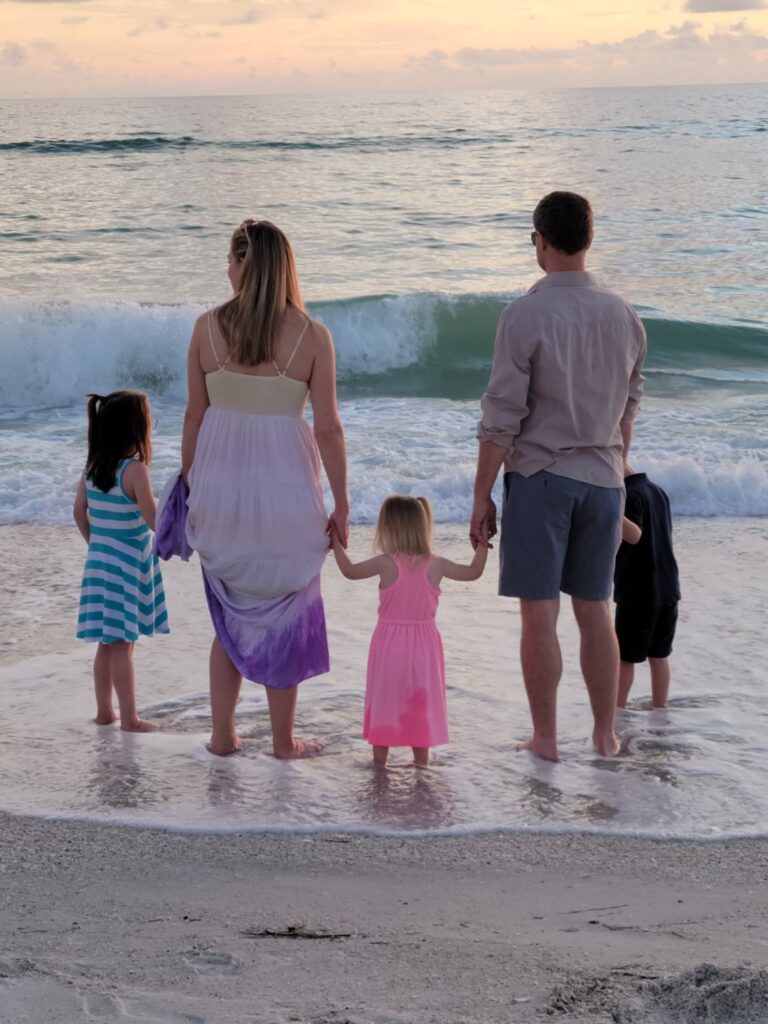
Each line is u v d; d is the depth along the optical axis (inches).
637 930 108.0
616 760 159.9
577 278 151.7
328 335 151.7
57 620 223.1
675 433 380.5
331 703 183.2
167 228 1037.2
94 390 513.3
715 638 210.5
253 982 94.2
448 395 509.7
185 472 158.4
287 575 154.4
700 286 752.3
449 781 152.9
